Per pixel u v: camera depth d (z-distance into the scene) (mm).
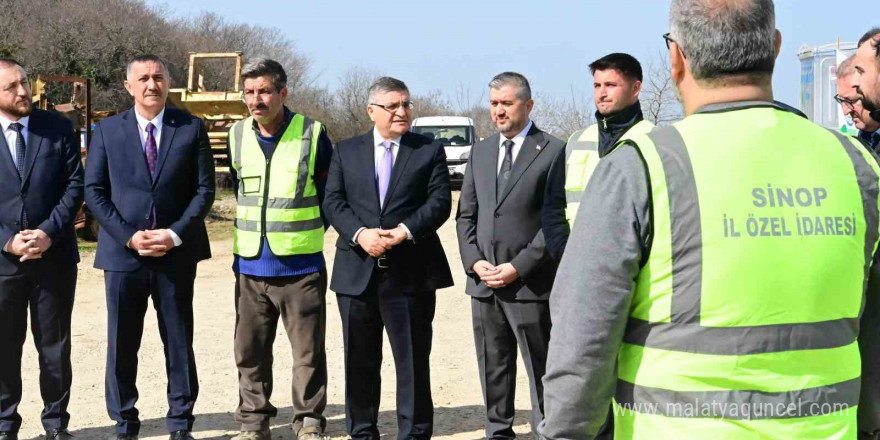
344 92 38156
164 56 33875
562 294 2195
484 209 5121
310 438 5344
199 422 5883
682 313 2088
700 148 2117
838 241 2119
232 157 5484
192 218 5203
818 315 2102
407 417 5059
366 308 5059
